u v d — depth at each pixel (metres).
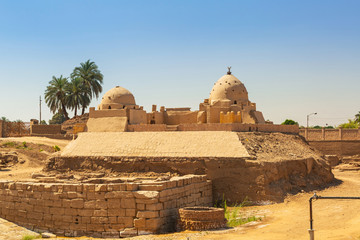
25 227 26.50
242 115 48.56
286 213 26.83
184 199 27.20
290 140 42.28
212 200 32.28
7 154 50.88
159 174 34.38
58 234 25.17
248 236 20.77
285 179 33.00
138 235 23.38
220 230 22.61
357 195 31.98
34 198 26.27
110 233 24.02
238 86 51.97
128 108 49.81
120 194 24.06
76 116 79.25
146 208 23.58
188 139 36.69
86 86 81.88
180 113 51.38
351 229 21.11
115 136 40.00
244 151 33.34
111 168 36.38
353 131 66.62
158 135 38.38
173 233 22.64
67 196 25.09
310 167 36.62
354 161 60.31
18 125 75.69
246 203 30.94
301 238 20.03
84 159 37.72
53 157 39.31
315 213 26.06
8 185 27.62
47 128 70.12
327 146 66.50
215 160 32.91
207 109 48.62
